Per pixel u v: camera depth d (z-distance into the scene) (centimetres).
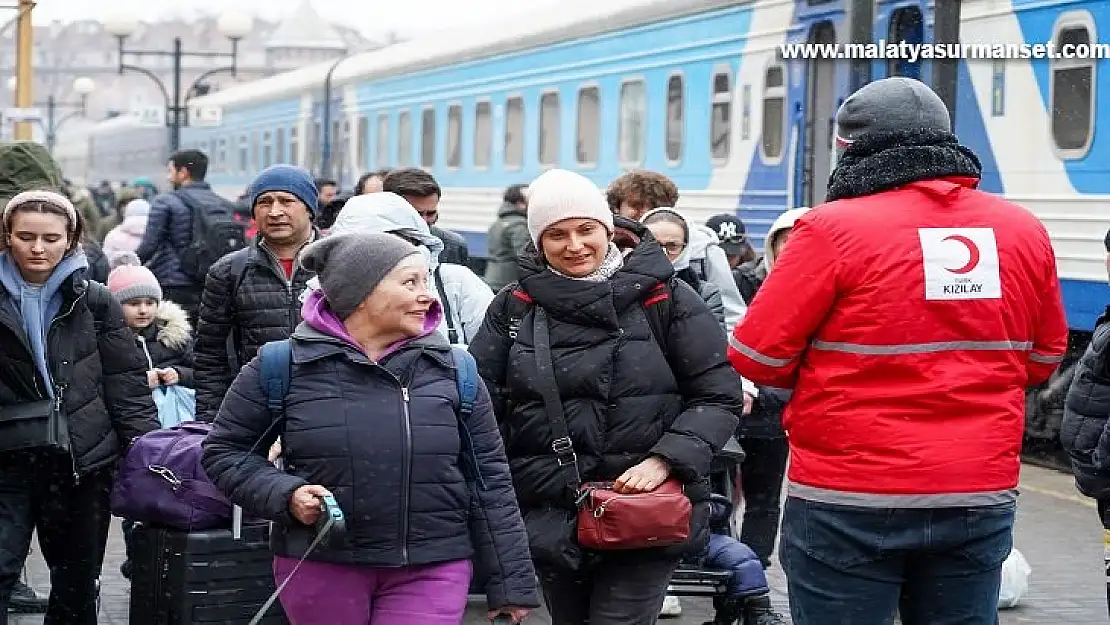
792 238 443
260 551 602
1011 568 791
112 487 636
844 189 446
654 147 1692
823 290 435
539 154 1956
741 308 759
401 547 445
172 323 807
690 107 1622
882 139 445
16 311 600
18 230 596
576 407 509
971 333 434
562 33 1888
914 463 427
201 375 680
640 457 509
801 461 446
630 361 508
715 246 761
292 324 666
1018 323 441
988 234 438
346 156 2731
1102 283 1140
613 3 1777
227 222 1219
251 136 3362
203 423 627
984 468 430
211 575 596
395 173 847
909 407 431
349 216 609
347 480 442
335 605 447
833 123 1389
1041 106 1192
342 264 450
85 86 4859
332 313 459
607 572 515
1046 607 798
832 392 437
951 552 438
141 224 1327
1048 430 1221
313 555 445
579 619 534
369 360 448
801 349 442
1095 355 576
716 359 513
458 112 2217
